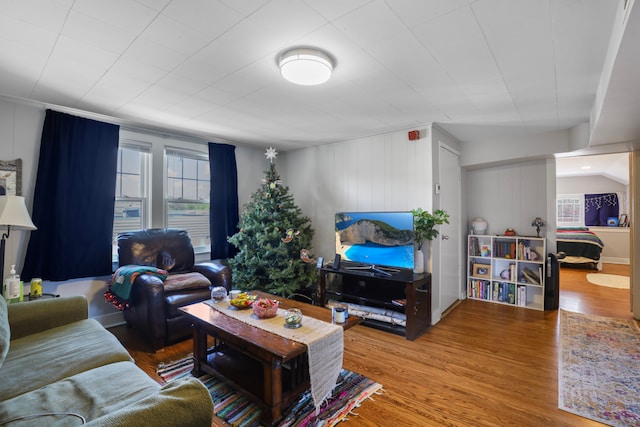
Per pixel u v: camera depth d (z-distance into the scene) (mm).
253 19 1585
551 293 3854
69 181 2965
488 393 2041
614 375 2260
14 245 2754
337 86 2436
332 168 4375
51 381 1360
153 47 1866
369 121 3352
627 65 1618
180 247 3459
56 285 2957
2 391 1271
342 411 1847
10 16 1559
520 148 3879
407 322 2943
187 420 862
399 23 1619
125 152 3492
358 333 3107
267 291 3773
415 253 3303
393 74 2221
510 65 2082
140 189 3600
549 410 1866
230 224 4273
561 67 2098
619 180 7359
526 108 2920
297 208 4230
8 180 2697
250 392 1859
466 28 1665
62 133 2928
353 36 1742
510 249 4199
